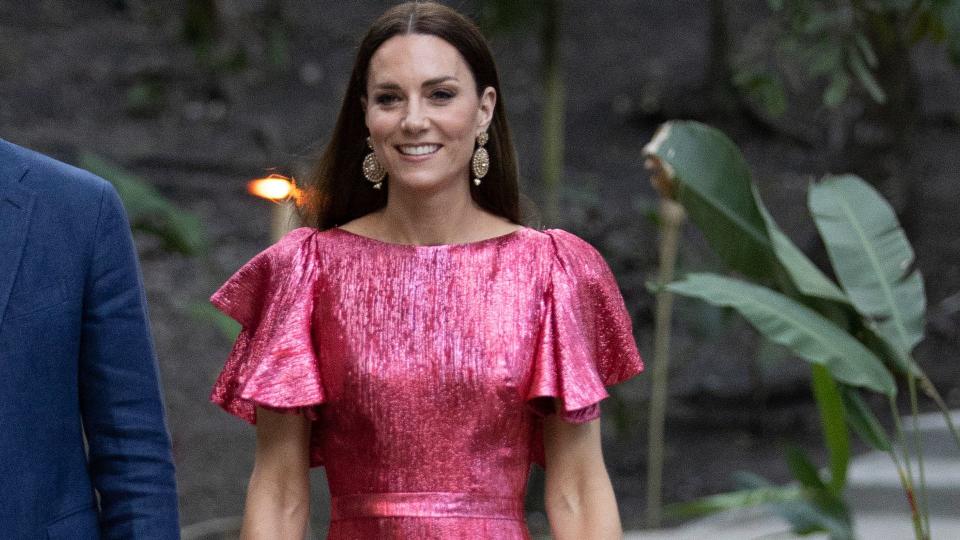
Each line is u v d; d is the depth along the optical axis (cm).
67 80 2505
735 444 1438
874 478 1139
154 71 2486
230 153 2231
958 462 1180
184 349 1628
